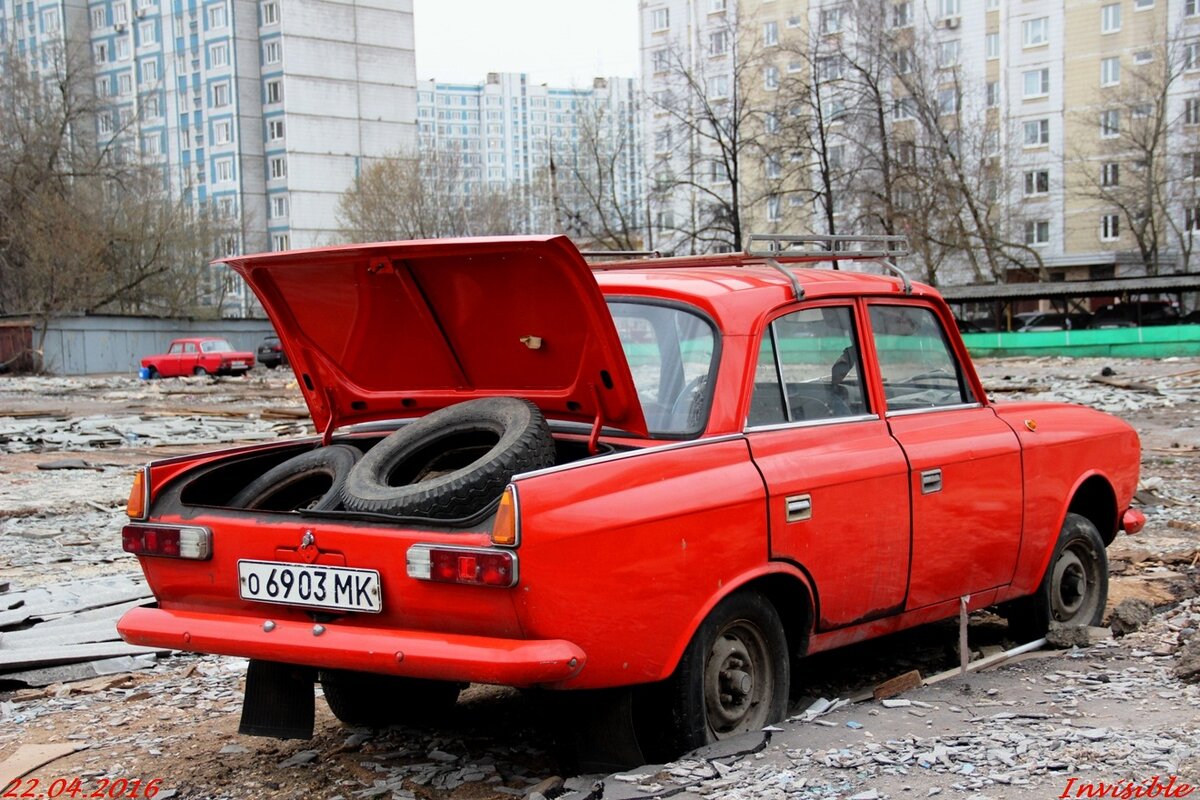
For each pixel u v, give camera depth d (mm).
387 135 95875
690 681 4246
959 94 59094
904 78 58031
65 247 54938
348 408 5473
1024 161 73188
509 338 4754
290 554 4273
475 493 4102
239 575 4395
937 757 4238
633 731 4277
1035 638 6266
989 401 6086
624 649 4016
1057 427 6223
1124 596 7234
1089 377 32375
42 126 59031
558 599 3846
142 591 8000
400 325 5016
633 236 67500
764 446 4621
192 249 64750
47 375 53281
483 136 179000
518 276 4496
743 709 4570
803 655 4832
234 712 5629
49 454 19047
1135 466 6809
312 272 4961
